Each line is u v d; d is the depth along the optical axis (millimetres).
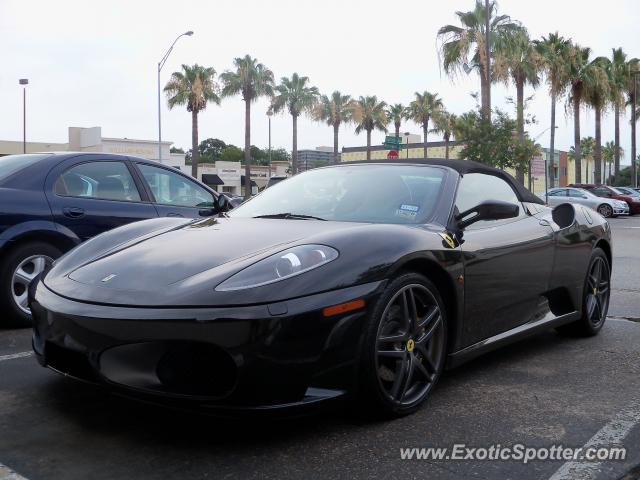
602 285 4703
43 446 2562
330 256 2658
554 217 4148
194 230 3227
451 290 3109
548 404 3107
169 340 2383
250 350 2369
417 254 2867
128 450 2531
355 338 2592
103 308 2510
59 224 4746
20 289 4629
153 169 5535
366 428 2764
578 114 38094
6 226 4492
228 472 2352
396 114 54812
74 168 5012
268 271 2537
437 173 3590
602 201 27203
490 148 24391
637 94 46781
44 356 2771
